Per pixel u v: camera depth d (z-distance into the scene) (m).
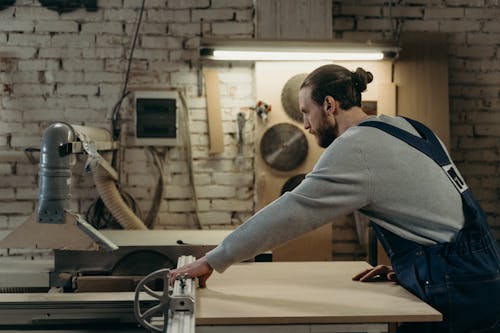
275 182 3.73
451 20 3.91
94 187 3.81
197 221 3.85
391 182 1.79
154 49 3.81
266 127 3.72
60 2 3.77
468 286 1.74
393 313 1.65
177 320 1.55
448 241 1.80
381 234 1.91
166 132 3.79
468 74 3.92
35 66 3.78
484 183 3.95
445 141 3.81
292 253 3.71
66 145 2.20
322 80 1.98
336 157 1.79
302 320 1.63
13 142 3.78
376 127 1.85
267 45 3.39
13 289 2.78
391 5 3.90
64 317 2.00
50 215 2.15
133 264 2.68
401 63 3.80
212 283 2.02
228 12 3.82
